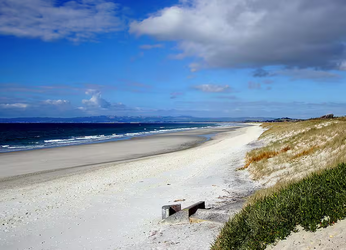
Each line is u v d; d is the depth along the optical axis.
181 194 13.54
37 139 64.56
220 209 9.30
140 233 8.48
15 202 13.15
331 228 4.77
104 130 119.62
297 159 16.03
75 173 22.03
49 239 8.57
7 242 8.45
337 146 14.52
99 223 9.82
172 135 73.50
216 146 36.56
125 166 23.72
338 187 5.74
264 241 5.23
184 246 6.80
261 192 10.02
